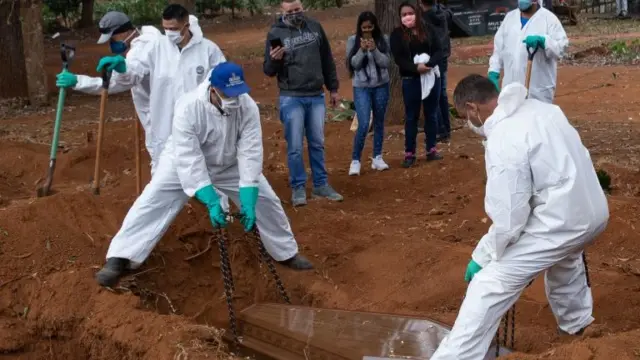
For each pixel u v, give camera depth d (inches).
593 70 709.9
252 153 227.0
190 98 220.4
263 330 216.4
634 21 1130.0
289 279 258.1
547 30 321.4
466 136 459.5
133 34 276.5
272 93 687.1
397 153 420.5
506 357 170.2
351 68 360.5
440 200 334.6
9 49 604.4
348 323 215.5
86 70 847.1
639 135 452.4
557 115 174.9
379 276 259.6
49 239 241.6
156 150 275.3
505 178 167.6
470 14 1037.8
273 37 314.5
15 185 369.7
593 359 158.6
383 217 314.7
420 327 211.6
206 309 245.6
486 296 173.2
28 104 613.6
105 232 251.9
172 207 235.8
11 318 225.9
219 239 220.8
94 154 405.7
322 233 290.5
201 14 1411.2
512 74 331.6
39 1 605.9
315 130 328.5
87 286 227.5
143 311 218.4
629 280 248.5
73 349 221.1
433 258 264.2
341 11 1384.1
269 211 250.5
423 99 375.9
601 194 176.7
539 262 172.9
